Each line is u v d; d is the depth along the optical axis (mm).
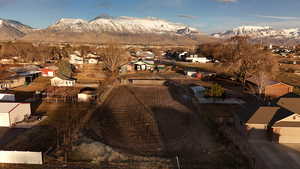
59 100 38281
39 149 21609
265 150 22016
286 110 25203
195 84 53938
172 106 35906
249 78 49031
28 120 28875
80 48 130250
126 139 24156
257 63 49250
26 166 18609
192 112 33062
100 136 24750
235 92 45562
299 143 23547
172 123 28797
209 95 38812
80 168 18375
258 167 19031
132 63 85000
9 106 28203
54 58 104312
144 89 48125
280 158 20609
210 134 25656
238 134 25359
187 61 110250
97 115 31344
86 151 21062
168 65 91688
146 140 23984
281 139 23688
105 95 41469
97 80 58312
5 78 54156
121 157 20203
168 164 19172
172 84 53844
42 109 33656
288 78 61969
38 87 49219
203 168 18609
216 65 84250
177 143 23375
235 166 18922
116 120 29578
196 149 22062
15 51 108188
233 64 53656
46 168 18328
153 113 32469
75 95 40969
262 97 41438
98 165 18828
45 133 25266
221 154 21031
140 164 19094
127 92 45219
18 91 45156
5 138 24000
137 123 28656
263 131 24703
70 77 59875
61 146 22094
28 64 83312
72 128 26609
